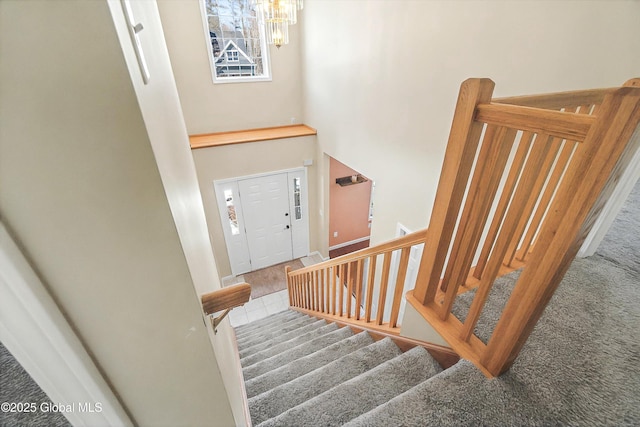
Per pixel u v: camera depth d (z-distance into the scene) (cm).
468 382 111
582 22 142
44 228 41
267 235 541
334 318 262
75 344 50
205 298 70
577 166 74
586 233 80
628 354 118
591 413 98
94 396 56
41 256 42
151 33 86
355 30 322
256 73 483
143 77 51
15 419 94
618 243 199
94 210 43
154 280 52
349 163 402
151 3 111
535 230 162
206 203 465
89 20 33
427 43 235
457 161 109
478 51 196
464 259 120
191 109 456
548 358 117
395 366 140
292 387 154
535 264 89
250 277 537
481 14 188
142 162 43
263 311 454
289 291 402
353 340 197
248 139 455
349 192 570
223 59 455
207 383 69
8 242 39
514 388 107
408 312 156
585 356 117
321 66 421
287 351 211
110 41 35
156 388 64
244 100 481
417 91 256
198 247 92
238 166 466
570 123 75
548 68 160
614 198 162
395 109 288
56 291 45
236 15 437
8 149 36
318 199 544
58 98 35
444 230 124
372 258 186
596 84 143
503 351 106
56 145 38
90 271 46
